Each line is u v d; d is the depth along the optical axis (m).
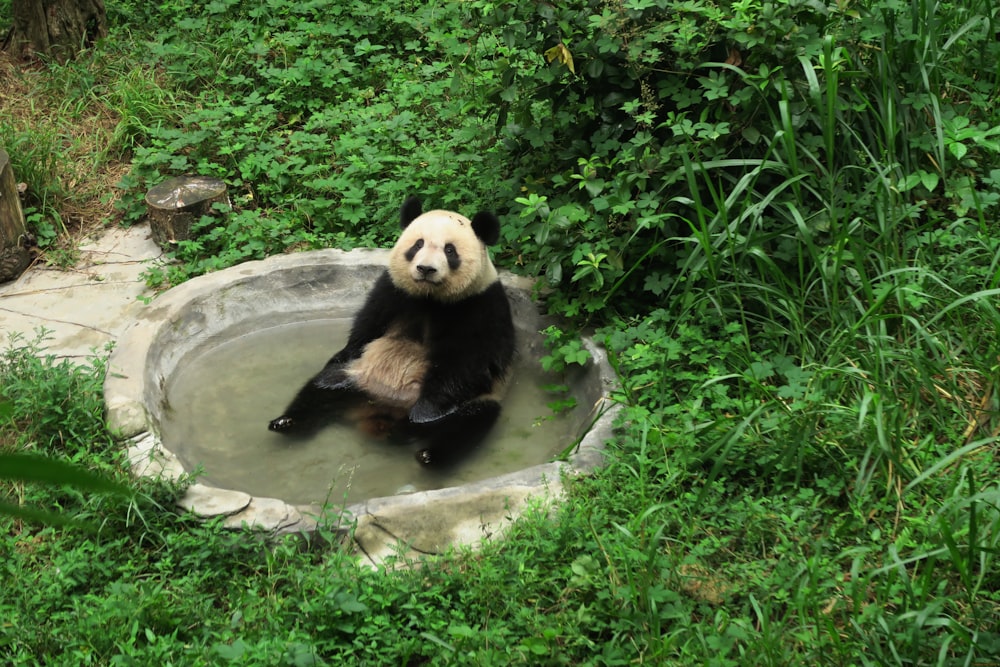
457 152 7.16
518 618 3.51
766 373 4.66
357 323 5.66
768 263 4.81
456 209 6.60
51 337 5.52
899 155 5.64
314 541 4.02
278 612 3.57
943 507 3.46
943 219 5.48
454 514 4.11
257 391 5.45
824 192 5.37
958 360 4.66
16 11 8.16
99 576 3.76
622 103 5.50
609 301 5.63
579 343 5.31
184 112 7.78
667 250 5.40
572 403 5.30
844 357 4.62
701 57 5.31
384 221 6.67
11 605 3.50
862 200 5.09
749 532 3.91
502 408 5.38
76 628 3.38
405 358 5.54
